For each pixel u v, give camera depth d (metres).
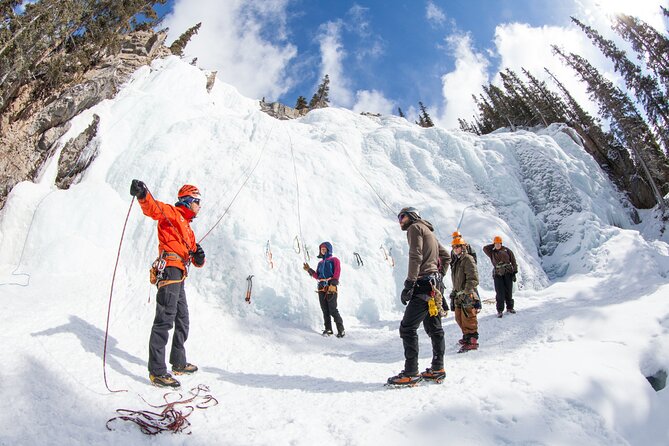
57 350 3.89
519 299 8.60
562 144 18.00
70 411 2.72
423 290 3.89
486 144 13.80
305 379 4.38
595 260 9.80
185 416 2.94
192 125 10.44
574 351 3.87
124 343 4.91
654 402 3.12
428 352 5.46
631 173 23.91
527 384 3.13
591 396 2.92
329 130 13.54
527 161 13.39
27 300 5.54
